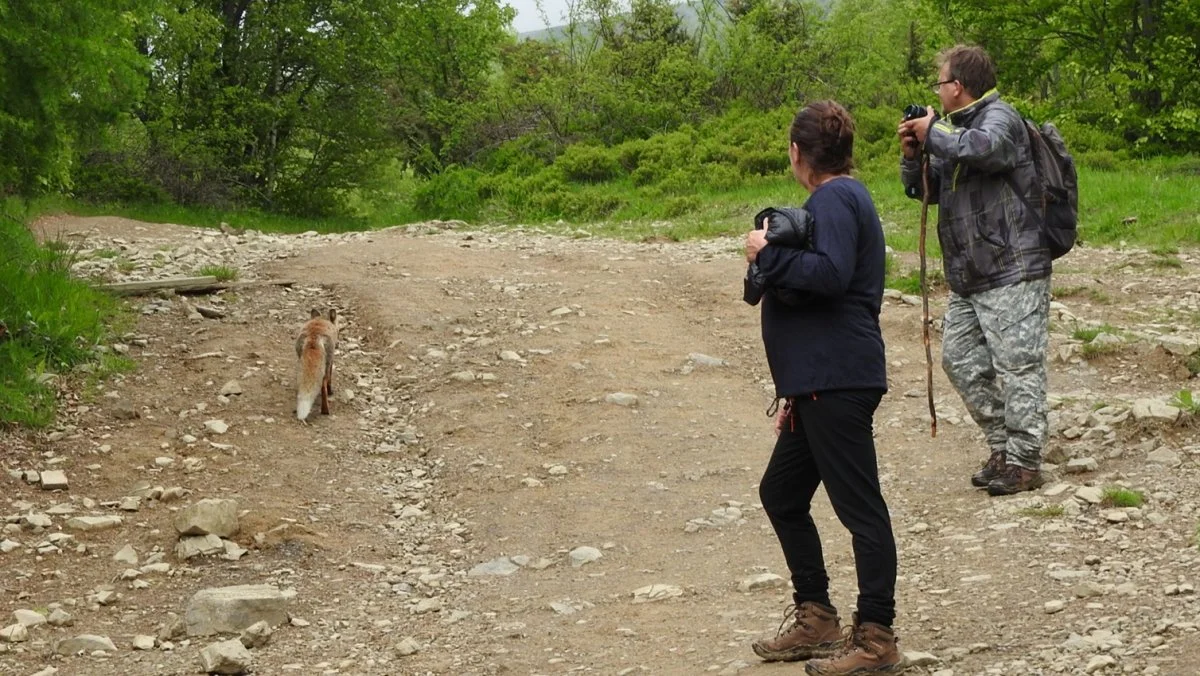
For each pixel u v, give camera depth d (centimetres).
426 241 1500
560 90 3080
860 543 392
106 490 703
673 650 466
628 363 936
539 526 654
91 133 1115
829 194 391
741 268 1274
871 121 2506
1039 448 614
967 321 631
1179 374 830
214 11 3084
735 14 3183
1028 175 600
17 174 1078
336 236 1641
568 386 882
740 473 712
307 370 829
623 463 739
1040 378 611
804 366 389
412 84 3688
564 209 2234
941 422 771
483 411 843
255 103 3047
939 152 573
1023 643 422
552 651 482
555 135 2983
